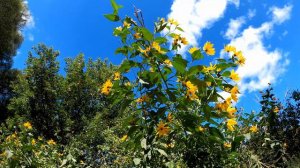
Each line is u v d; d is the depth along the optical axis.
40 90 15.88
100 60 17.95
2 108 20.77
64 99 16.20
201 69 2.61
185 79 2.66
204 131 2.80
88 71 16.97
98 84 16.75
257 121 5.19
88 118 15.51
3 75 21.95
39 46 16.55
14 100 16.11
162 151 2.81
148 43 2.84
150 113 2.79
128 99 2.90
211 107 2.75
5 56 23.03
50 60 16.50
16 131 4.73
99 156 7.05
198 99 2.71
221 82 2.73
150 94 2.75
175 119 2.91
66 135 14.92
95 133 11.95
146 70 2.76
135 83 2.86
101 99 16.06
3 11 23.17
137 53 2.84
